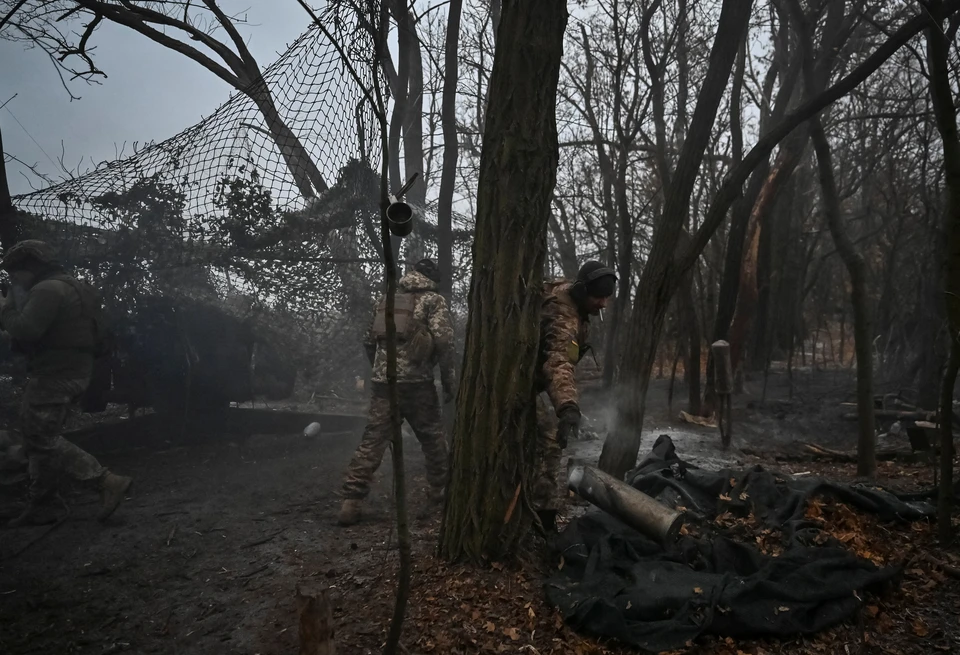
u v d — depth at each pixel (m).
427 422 4.38
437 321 4.38
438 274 4.72
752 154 4.47
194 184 5.19
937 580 3.17
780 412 7.95
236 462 5.76
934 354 7.33
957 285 3.47
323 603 1.85
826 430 7.26
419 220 6.52
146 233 5.27
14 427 5.54
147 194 5.23
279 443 6.42
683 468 4.38
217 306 5.82
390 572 3.24
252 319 5.88
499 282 3.04
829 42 7.16
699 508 3.97
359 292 5.82
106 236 5.35
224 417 6.37
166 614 3.11
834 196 4.96
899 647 2.65
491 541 3.04
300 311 5.82
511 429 3.05
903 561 3.34
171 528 4.19
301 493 4.89
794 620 2.68
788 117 4.41
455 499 3.12
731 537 3.57
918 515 3.86
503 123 3.04
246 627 2.93
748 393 9.31
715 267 9.40
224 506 4.62
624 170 7.30
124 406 7.51
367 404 7.77
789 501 3.81
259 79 5.06
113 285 5.38
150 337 5.67
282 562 3.61
